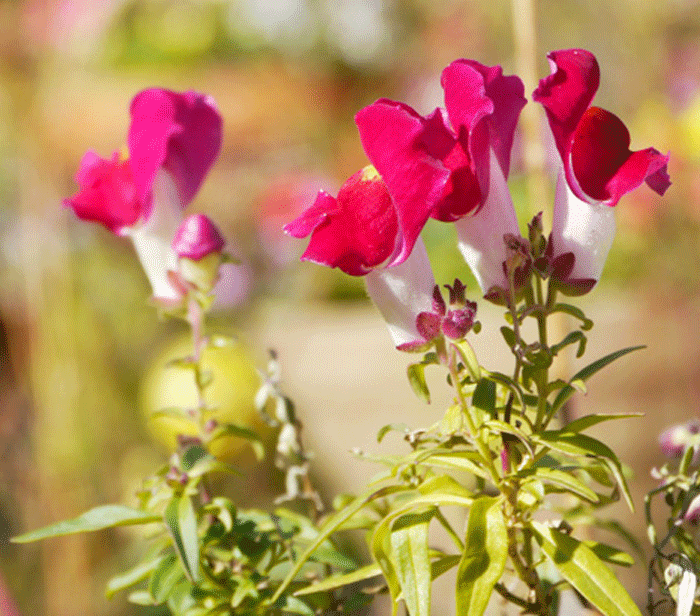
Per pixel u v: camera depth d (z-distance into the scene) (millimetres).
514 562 502
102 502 954
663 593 510
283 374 933
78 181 539
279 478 968
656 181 493
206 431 551
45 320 937
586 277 499
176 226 542
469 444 507
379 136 477
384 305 498
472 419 495
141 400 1011
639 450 877
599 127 491
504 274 498
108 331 1037
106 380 997
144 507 532
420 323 495
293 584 528
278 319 1018
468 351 491
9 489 920
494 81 493
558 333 562
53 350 934
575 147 489
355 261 482
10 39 1003
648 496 514
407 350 497
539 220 499
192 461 521
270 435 944
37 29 1013
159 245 542
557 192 501
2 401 968
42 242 958
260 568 533
